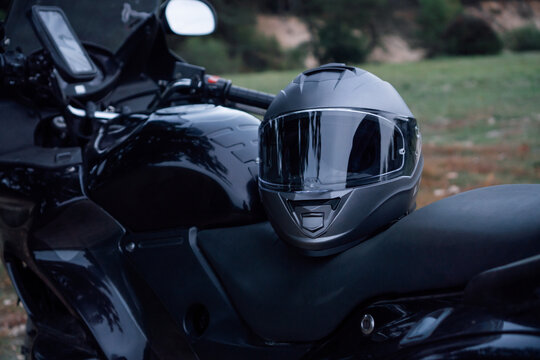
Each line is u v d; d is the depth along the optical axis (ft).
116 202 5.51
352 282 4.31
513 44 125.08
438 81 57.82
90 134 6.49
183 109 5.82
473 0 179.22
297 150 4.47
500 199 4.18
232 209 5.09
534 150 24.03
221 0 137.08
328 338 4.45
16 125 6.01
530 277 3.47
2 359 9.21
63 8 7.11
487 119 34.37
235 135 5.42
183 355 5.15
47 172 5.80
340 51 137.80
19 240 5.76
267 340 4.73
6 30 6.85
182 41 122.62
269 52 136.26
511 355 3.45
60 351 5.45
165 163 5.28
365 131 4.43
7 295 12.12
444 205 4.31
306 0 156.35
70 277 5.40
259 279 4.79
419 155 4.88
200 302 5.07
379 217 4.48
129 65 7.08
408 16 165.58
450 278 3.95
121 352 5.17
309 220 4.40
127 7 7.13
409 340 3.82
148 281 5.31
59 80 6.40
